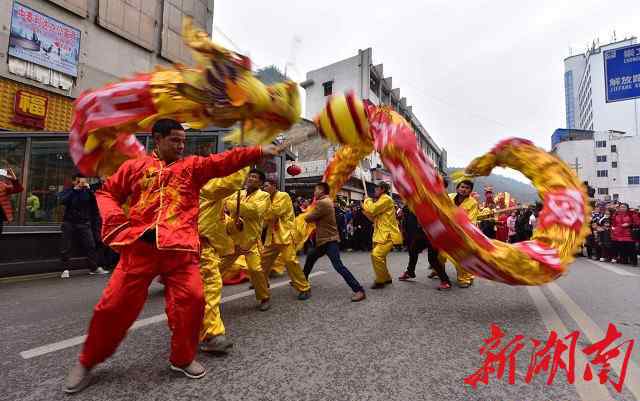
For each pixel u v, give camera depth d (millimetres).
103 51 10609
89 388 2295
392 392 2258
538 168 4770
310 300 4590
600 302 4590
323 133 3422
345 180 5641
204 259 3041
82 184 6555
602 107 74938
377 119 3477
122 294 2293
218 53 2578
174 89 2602
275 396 2197
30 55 8938
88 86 10211
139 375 2471
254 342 3088
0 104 8477
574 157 53500
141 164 2480
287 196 4691
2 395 2211
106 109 2752
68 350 2939
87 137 2865
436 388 2314
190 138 7492
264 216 4184
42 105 9227
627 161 51094
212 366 2619
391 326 3533
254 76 2701
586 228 4441
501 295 4926
